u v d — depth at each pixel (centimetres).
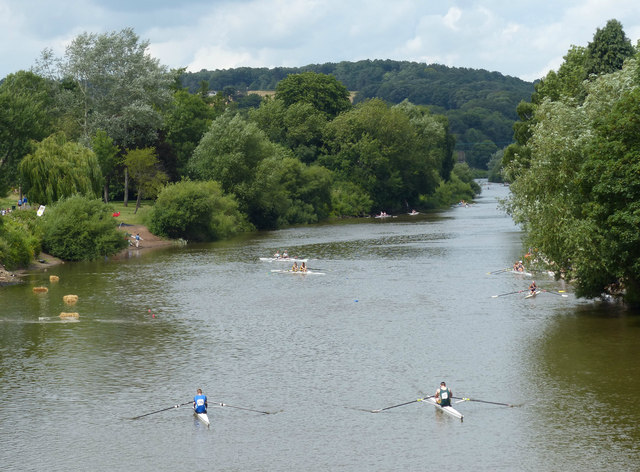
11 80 13688
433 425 3703
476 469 3203
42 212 9869
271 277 8219
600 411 3800
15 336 5531
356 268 8769
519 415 3794
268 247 11112
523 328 5531
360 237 12350
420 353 4941
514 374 4438
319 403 4034
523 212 6400
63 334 5584
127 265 9275
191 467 3278
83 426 3753
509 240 11338
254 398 4128
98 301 6850
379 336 5416
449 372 4512
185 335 5538
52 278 8062
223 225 12719
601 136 5344
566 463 3228
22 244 8925
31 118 11794
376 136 18100
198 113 16525
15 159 11656
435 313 6153
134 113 13575
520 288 7194
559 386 4197
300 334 5528
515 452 3356
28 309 6506
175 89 18788
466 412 3853
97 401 4106
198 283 7838
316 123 18100
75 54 13662
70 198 10025
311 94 19275
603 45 11412
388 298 6844
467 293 7000
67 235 9675
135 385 4369
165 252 10650
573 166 5728
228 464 3303
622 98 5250
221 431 3672
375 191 18212
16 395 4206
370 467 3247
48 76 13975
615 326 5491
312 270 8681
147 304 6700
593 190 5219
